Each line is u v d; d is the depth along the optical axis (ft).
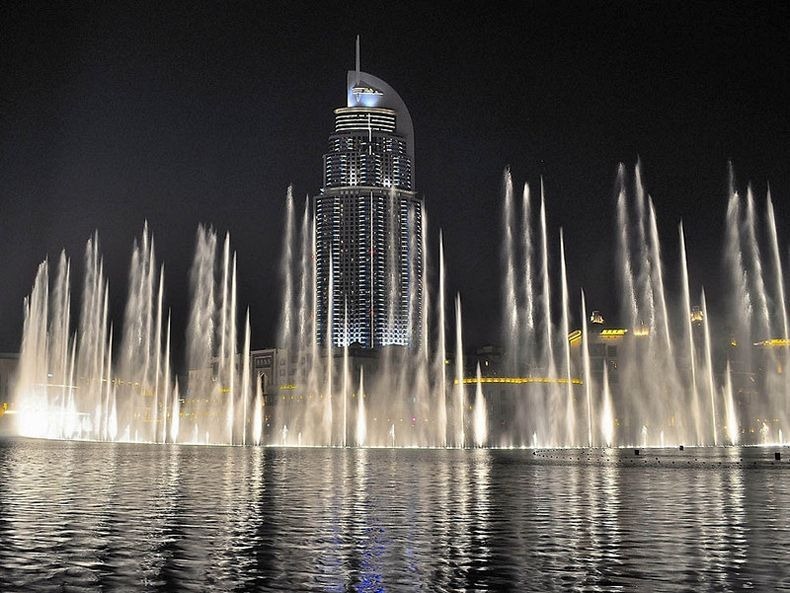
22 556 67.46
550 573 61.72
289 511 97.30
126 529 81.71
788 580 59.36
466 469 187.01
